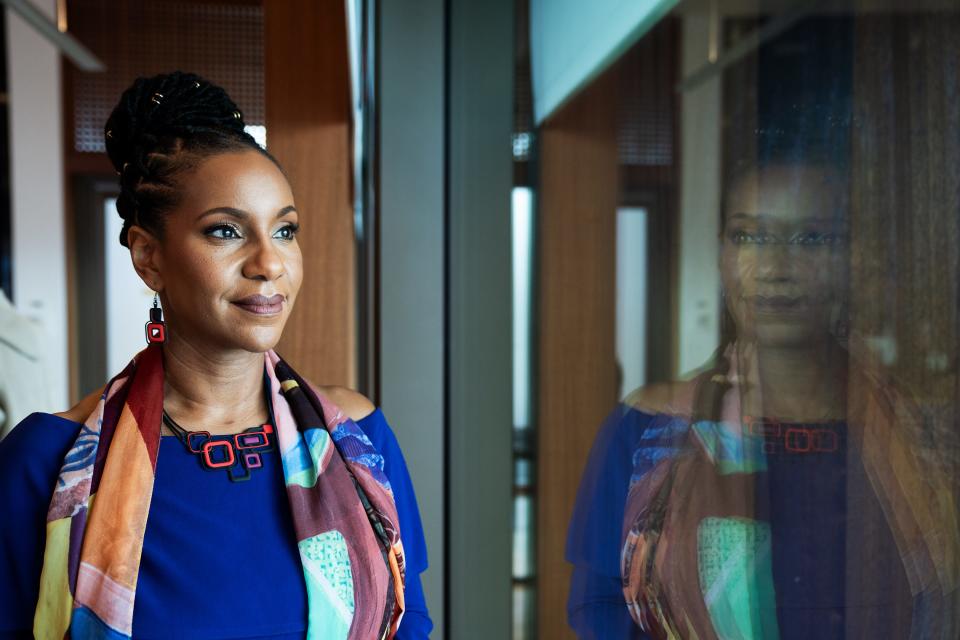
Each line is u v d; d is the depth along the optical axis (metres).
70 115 4.04
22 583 0.77
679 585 0.80
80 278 4.14
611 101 0.86
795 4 0.62
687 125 0.73
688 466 0.77
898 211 0.56
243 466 0.83
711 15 0.69
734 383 0.70
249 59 3.98
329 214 1.37
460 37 1.10
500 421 1.12
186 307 0.78
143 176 0.78
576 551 1.00
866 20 0.57
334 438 0.87
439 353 1.12
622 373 0.87
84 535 0.76
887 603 0.59
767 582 0.68
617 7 0.85
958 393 0.54
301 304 1.37
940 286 0.54
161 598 0.77
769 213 0.64
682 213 0.75
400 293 1.12
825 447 0.63
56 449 0.80
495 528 1.14
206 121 0.80
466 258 1.12
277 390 0.87
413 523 0.93
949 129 0.53
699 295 0.73
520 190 1.11
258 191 0.77
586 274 0.94
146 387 0.82
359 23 1.33
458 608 1.14
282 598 0.79
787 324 0.64
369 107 1.23
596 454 0.94
